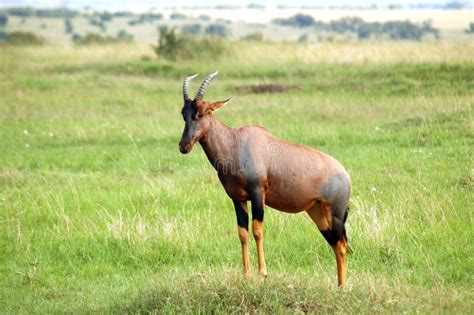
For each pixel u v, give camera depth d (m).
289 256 30.83
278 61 92.38
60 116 63.94
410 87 66.88
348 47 96.38
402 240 31.09
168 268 30.27
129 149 51.25
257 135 25.66
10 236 34.28
